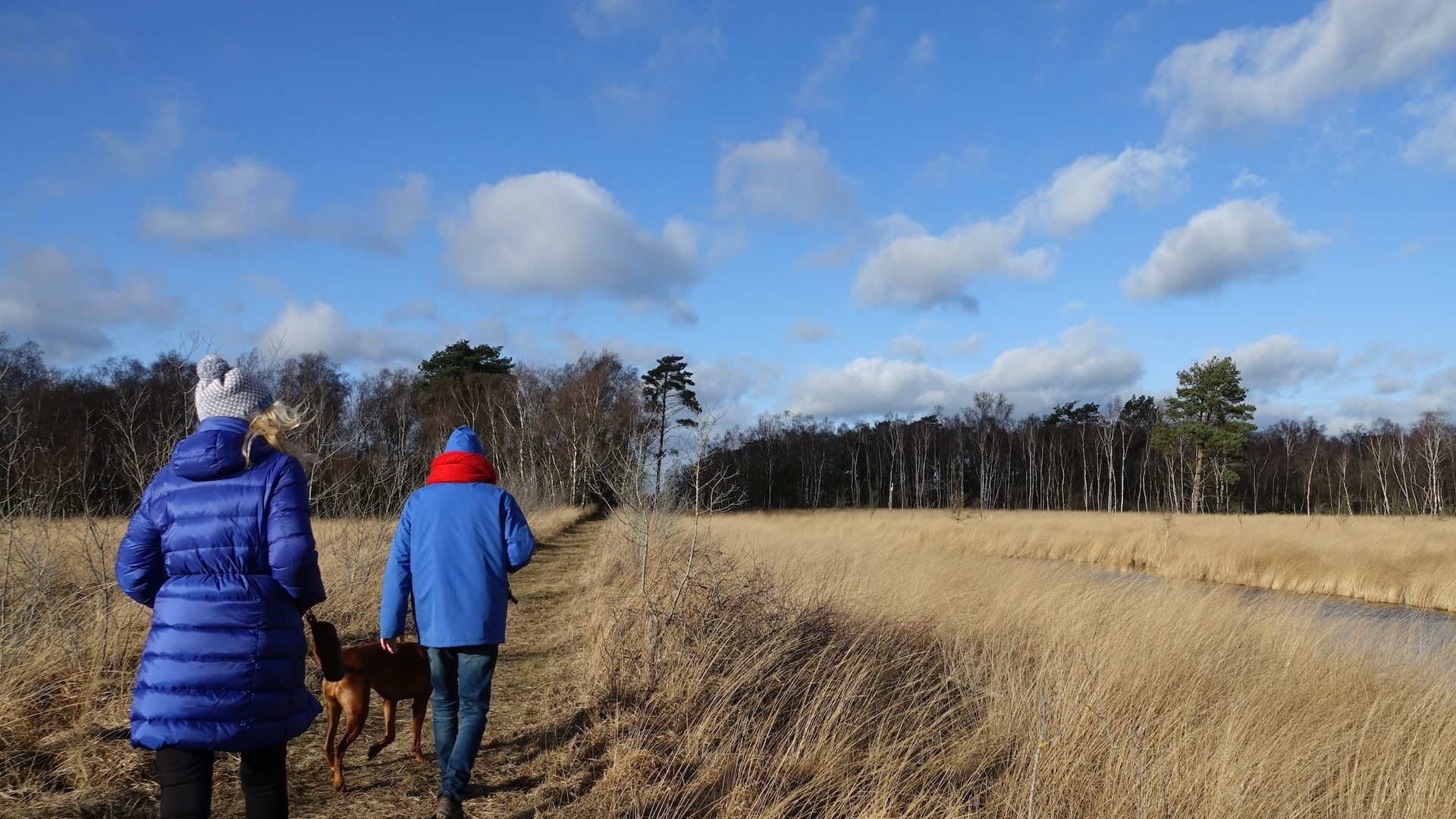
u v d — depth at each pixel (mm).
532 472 29859
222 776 3832
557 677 5871
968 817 3863
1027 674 6418
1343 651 7598
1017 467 68438
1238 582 17016
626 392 39656
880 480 66625
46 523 5820
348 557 8391
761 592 6098
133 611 5383
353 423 12469
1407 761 5043
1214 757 4680
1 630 4418
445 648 3471
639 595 6465
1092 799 4289
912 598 8703
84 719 3998
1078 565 18812
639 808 3508
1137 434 65250
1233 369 50219
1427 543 20250
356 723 3812
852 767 4227
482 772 4059
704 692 4855
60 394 15961
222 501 2350
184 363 7324
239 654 2295
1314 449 58844
